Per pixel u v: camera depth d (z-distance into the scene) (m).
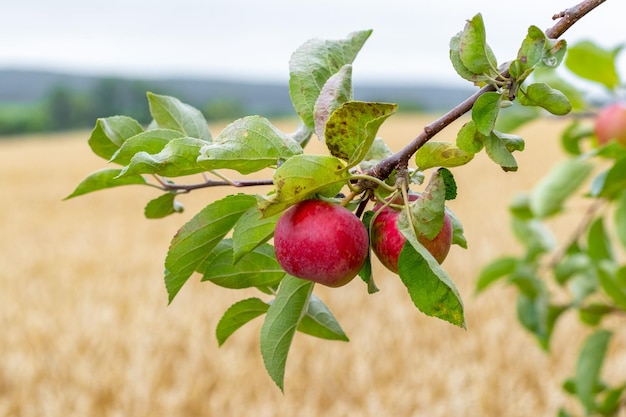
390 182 1.36
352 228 1.28
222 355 9.73
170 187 1.72
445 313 1.16
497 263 3.42
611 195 2.91
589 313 3.34
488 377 8.99
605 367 9.05
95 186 1.73
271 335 1.40
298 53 1.58
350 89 1.39
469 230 16.91
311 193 1.29
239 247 1.36
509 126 3.05
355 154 1.20
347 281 1.31
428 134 1.27
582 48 2.59
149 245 17.14
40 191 27.72
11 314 11.53
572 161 2.89
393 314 11.37
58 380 9.16
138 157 1.29
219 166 1.28
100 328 10.79
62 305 12.02
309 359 9.72
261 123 1.30
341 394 8.81
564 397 8.21
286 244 1.29
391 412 8.25
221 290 12.65
